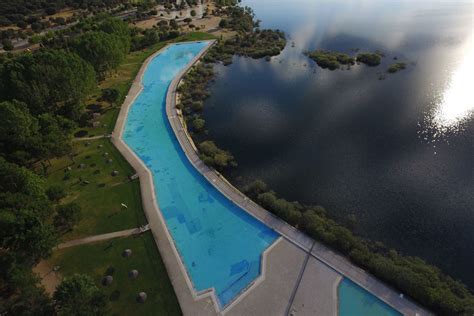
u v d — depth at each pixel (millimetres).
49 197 57719
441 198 61562
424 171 67625
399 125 82000
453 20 155750
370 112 87875
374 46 130375
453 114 84750
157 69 116875
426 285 45188
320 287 46781
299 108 91812
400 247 54031
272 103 95000
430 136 77500
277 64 120125
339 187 65375
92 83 91438
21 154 64312
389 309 44406
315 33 149625
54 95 83250
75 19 166750
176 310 44438
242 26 155375
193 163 71438
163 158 73500
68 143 69562
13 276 41656
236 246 53625
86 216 58312
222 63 122500
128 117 88875
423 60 115438
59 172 68562
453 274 50250
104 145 77188
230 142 79688
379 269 47781
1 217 46531
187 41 139875
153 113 90625
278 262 50500
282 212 58031
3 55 116375
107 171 69125
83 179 66688
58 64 83500
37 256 46281
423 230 56406
